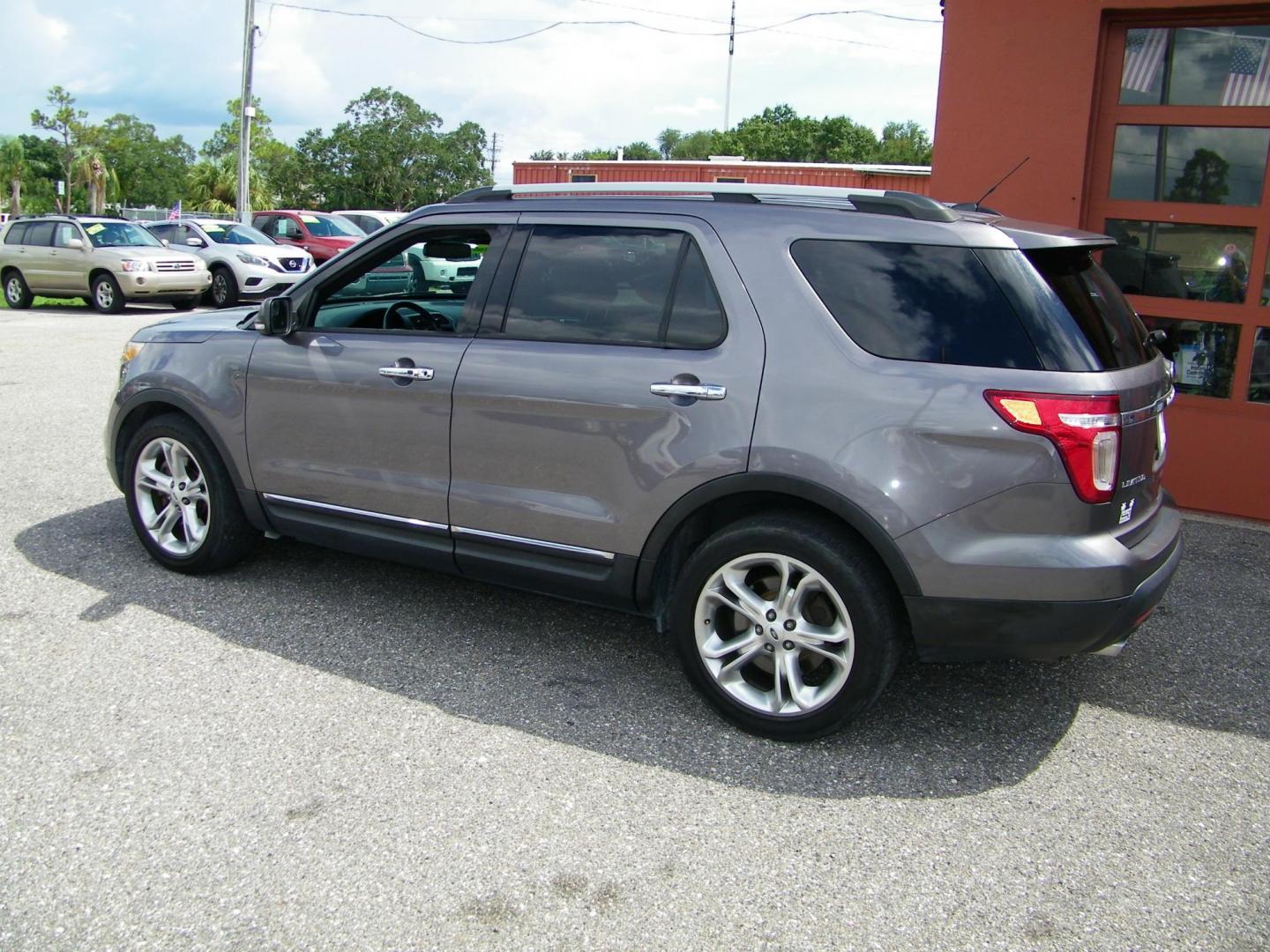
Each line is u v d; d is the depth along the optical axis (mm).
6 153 92312
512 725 3604
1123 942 2584
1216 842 3027
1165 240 6289
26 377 10375
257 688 3803
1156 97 6203
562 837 2965
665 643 4359
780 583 3514
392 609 4598
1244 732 3707
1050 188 6398
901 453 3191
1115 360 3277
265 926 2562
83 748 3346
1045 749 3549
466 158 61344
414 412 4066
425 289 4637
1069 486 3090
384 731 3533
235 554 4832
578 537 3766
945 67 6586
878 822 3088
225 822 2979
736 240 3541
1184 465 6301
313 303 4418
